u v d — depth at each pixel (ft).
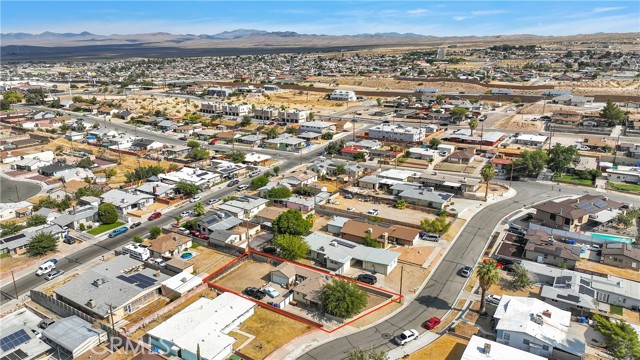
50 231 321.32
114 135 634.84
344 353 205.16
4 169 500.33
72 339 207.82
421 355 203.31
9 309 245.24
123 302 235.20
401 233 315.17
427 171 480.64
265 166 510.17
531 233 310.04
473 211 369.71
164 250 295.28
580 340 206.90
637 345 192.44
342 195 410.31
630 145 536.83
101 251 310.45
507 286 260.01
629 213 341.82
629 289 241.96
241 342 213.05
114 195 394.32
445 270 279.28
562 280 253.85
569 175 461.37
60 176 466.29
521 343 202.90
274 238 311.47
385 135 623.36
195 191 415.03
